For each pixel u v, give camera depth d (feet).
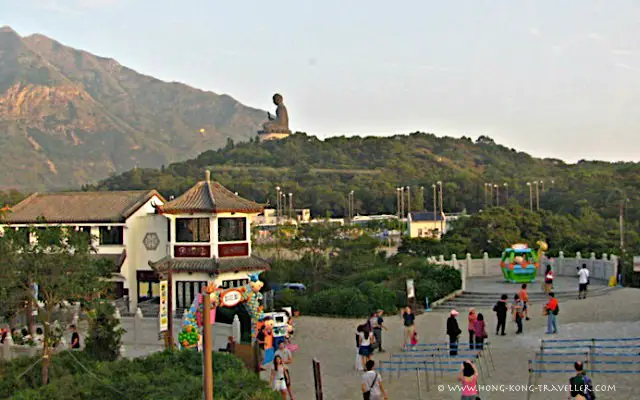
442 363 94.73
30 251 88.33
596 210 385.09
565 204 430.61
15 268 86.94
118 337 101.76
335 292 148.15
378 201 560.20
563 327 113.91
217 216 145.89
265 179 645.92
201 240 146.51
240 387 74.74
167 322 98.73
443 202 551.59
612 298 139.95
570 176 590.55
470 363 68.44
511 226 244.22
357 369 95.50
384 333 123.54
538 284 171.32
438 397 78.79
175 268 143.84
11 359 99.35
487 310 142.00
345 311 143.13
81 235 93.66
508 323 123.95
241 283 149.79
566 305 136.15
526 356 95.71
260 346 103.45
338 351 110.73
